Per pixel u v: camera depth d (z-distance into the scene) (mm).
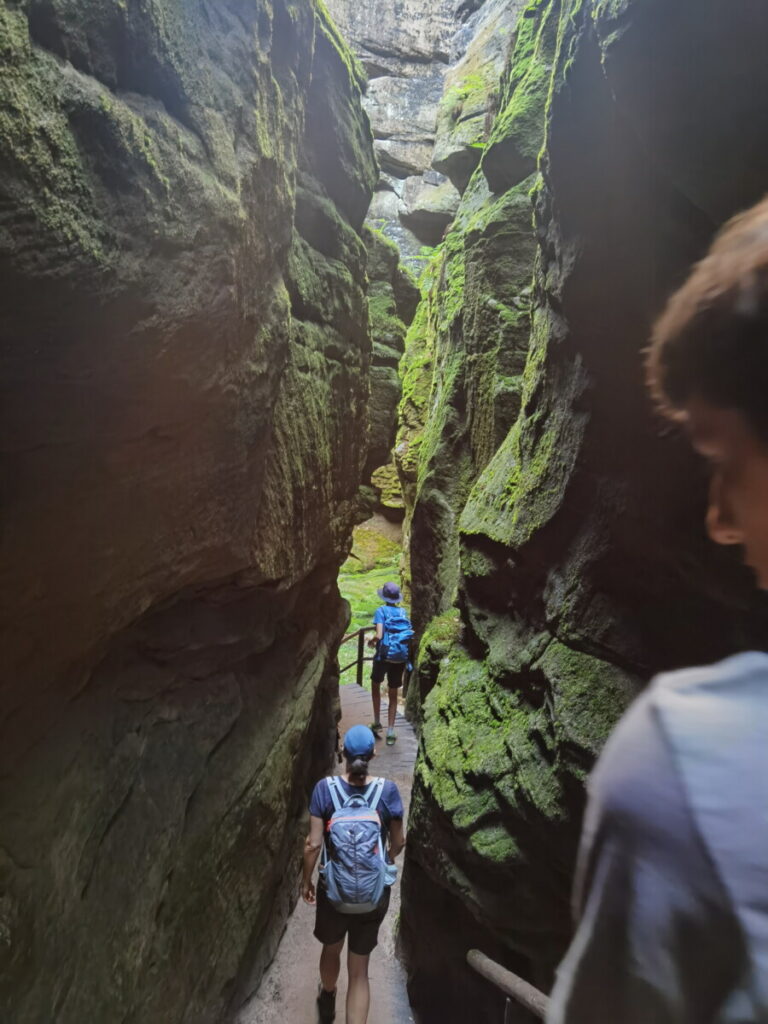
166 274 1931
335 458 5102
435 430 8984
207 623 3564
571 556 3441
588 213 2828
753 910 441
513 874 3426
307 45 3352
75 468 1982
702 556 2770
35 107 1400
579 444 3326
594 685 3141
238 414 2754
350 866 3902
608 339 3004
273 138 2785
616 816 514
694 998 457
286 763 4574
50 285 1532
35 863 2287
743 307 500
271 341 2971
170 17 1909
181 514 2684
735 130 1998
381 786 4156
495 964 3111
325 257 4590
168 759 3277
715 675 543
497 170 7039
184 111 2014
